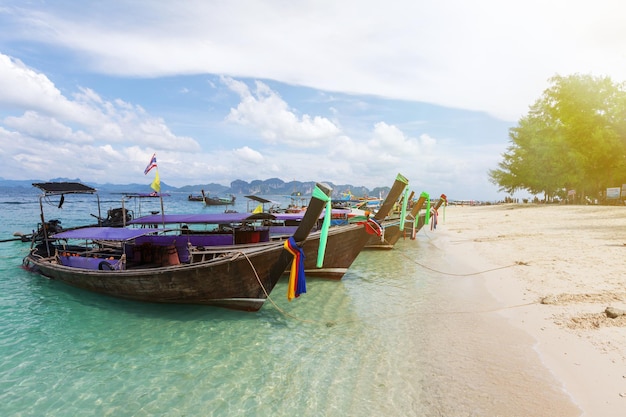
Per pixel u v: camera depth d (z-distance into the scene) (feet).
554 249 60.75
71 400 22.93
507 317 33.35
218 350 29.60
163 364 27.45
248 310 37.35
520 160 202.49
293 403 22.15
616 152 150.20
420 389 22.71
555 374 22.52
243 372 26.08
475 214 174.91
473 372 24.08
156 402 22.65
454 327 32.45
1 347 30.32
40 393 23.68
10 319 36.37
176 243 47.16
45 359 28.35
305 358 27.96
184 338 31.91
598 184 168.86
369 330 33.01
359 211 80.23
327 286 48.42
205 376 25.64
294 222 72.23
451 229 115.75
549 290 38.45
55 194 51.42
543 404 19.75
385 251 76.69
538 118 193.16
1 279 51.49
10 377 25.68
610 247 56.03
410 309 38.34
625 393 19.48
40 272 50.49
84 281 41.91
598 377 21.31
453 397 21.43
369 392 22.82
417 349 28.48
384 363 26.55
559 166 165.07
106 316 37.17
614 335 25.80
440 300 41.04
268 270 35.37
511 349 26.73
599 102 153.79
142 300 38.88
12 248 77.20
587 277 40.83
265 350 29.45
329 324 34.76
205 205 287.28
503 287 43.06
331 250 47.98
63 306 39.99
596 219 101.60
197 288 35.70
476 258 63.62
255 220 52.80
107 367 27.09
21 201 296.71
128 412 21.67
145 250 45.32
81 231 44.86
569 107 161.79
